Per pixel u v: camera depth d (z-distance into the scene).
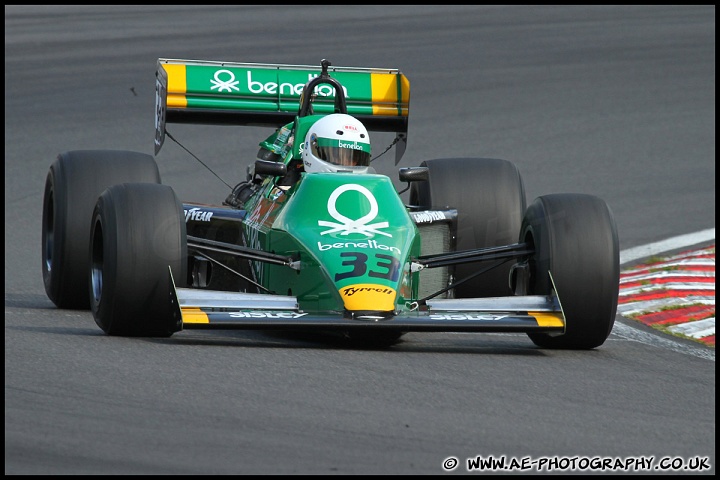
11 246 43.09
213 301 26.16
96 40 96.38
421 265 27.97
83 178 31.80
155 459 18.42
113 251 26.84
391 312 25.94
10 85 76.38
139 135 63.62
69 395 21.73
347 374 24.27
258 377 23.61
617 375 25.77
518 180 34.56
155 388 22.41
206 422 20.39
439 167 34.44
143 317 27.17
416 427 20.70
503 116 70.06
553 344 28.78
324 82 35.12
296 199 28.89
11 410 20.69
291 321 25.30
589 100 75.00
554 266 27.75
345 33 101.50
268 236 29.42
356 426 20.58
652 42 97.69
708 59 89.50
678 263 41.34
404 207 29.36
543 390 23.91
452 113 70.62
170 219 27.28
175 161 59.03
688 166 59.69
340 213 28.23
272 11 119.56
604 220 28.20
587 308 27.81
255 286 31.11
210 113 37.88
